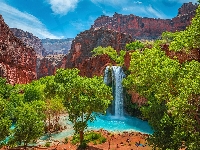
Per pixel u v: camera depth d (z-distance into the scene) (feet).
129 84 106.52
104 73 200.23
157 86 61.41
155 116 55.72
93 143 89.92
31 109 77.92
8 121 68.23
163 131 51.67
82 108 77.20
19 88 179.01
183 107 44.45
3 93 148.87
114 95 178.40
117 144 86.17
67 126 125.59
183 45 66.85
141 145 86.38
